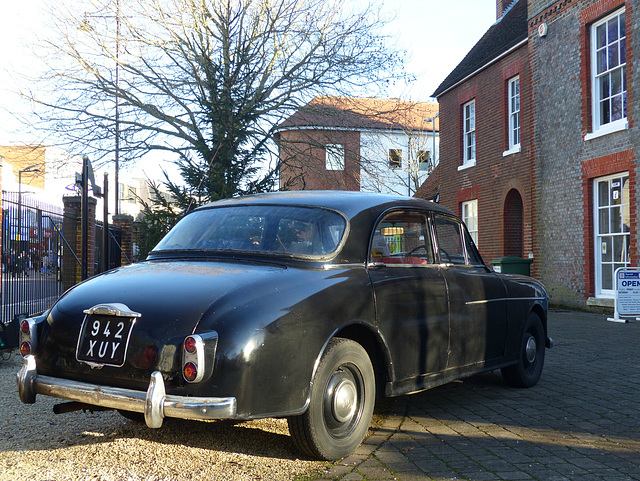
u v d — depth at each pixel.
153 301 3.29
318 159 18.58
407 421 4.51
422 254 4.53
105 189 9.43
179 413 2.99
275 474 3.36
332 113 18.53
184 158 11.98
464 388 5.68
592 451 3.81
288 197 4.36
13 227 8.77
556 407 4.92
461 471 3.44
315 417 3.41
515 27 16.80
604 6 11.93
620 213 11.76
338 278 3.71
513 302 5.41
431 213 4.77
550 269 13.78
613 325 10.29
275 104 17.86
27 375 3.48
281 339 3.23
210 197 11.69
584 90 12.55
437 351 4.43
